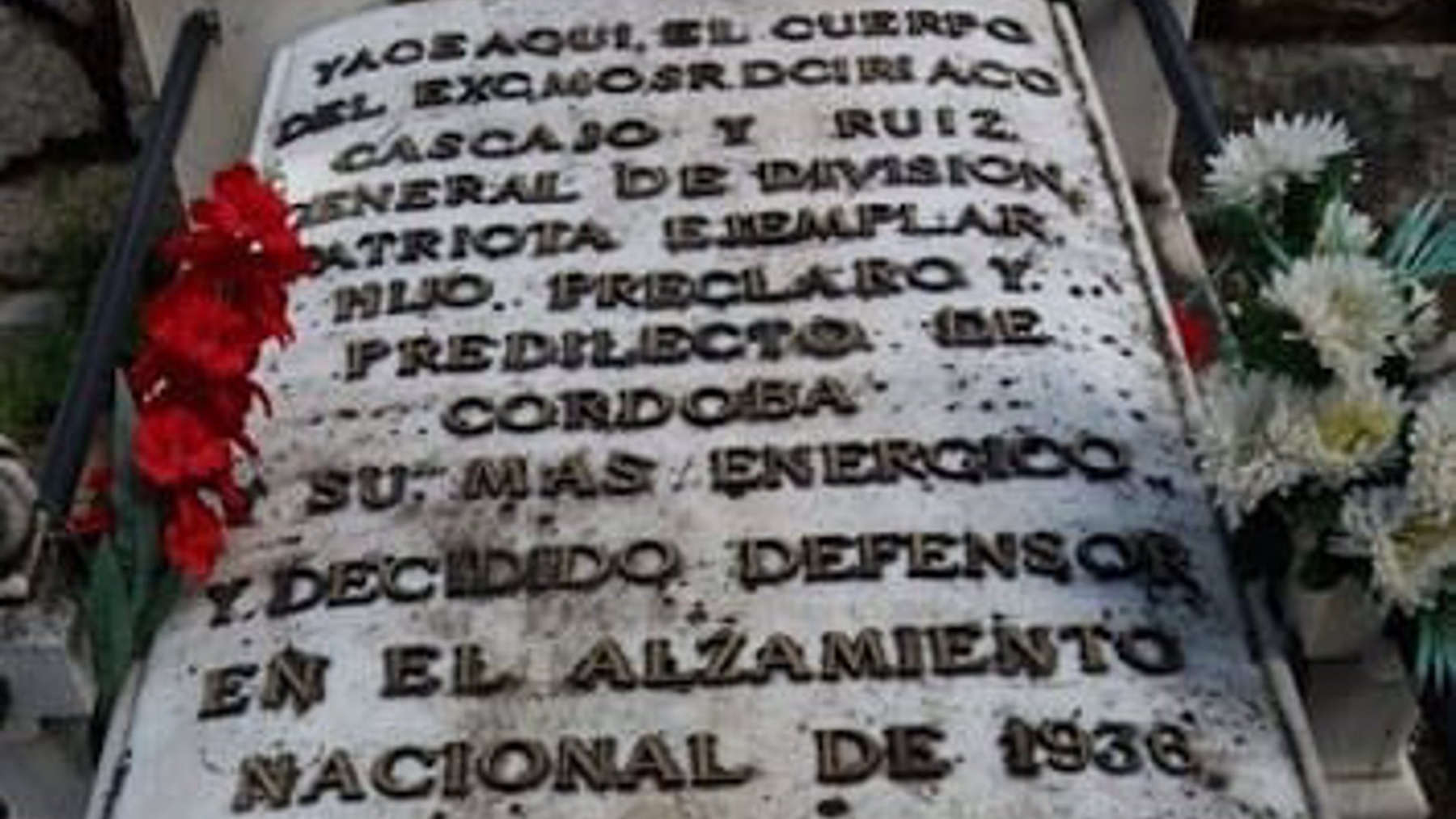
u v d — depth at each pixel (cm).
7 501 212
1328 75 363
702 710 211
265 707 214
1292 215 219
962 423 238
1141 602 220
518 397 244
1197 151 288
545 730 210
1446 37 360
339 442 240
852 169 271
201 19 312
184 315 225
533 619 220
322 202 272
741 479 232
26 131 353
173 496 226
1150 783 204
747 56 292
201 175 326
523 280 258
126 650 220
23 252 364
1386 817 250
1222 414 210
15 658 214
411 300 257
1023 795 202
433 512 232
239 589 226
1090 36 330
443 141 281
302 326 255
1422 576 200
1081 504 229
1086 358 246
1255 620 219
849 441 236
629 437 238
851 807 202
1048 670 213
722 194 269
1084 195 269
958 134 276
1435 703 210
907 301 252
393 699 214
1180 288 330
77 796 230
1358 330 201
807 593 221
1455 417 198
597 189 271
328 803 205
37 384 350
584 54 295
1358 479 204
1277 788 204
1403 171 370
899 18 298
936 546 225
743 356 246
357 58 299
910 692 211
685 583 222
